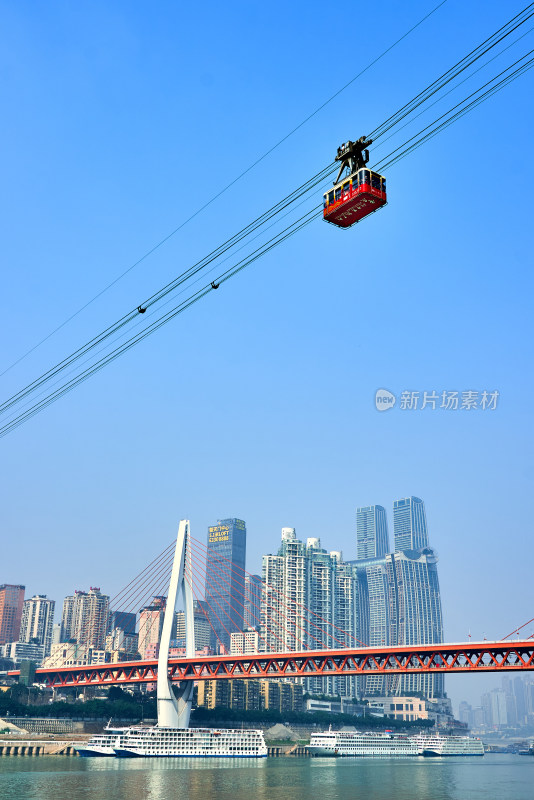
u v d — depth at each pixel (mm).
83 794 139375
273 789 162625
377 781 197375
